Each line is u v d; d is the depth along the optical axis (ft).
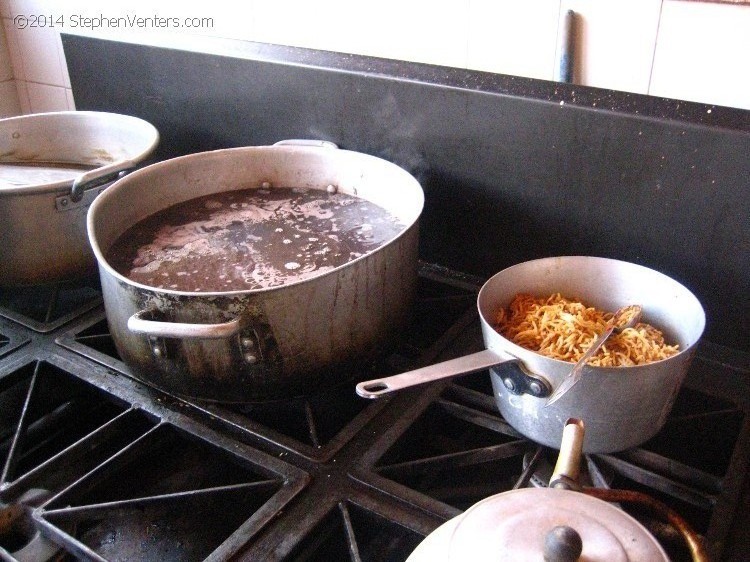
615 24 2.76
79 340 2.93
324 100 3.32
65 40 3.99
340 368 2.53
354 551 1.99
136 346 2.48
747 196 2.52
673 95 2.76
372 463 2.31
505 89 2.86
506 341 2.14
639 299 2.55
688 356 2.14
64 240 3.11
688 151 2.56
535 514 1.47
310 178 3.35
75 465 2.51
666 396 2.14
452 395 2.64
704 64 2.65
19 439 2.47
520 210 3.03
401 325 2.72
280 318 2.31
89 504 2.35
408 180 2.95
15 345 2.90
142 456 2.53
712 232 2.64
